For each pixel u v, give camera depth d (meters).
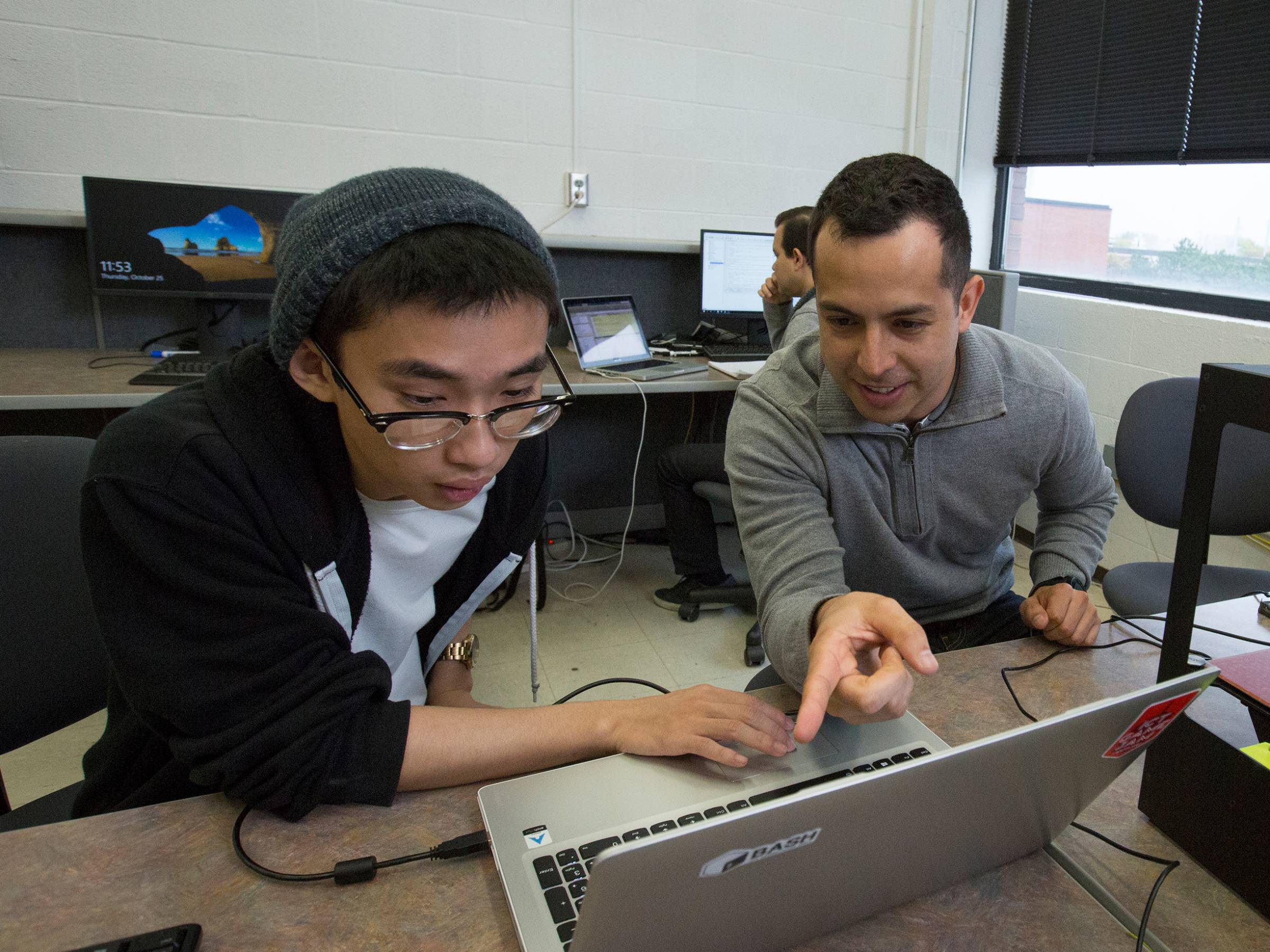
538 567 2.43
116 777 0.79
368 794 0.63
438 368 0.52
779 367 1.12
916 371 0.88
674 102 2.84
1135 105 2.65
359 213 0.52
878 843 0.46
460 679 1.03
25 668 0.91
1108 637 0.92
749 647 2.14
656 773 0.65
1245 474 1.63
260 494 0.64
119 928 0.51
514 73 2.63
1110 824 0.63
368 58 2.47
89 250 2.15
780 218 2.54
